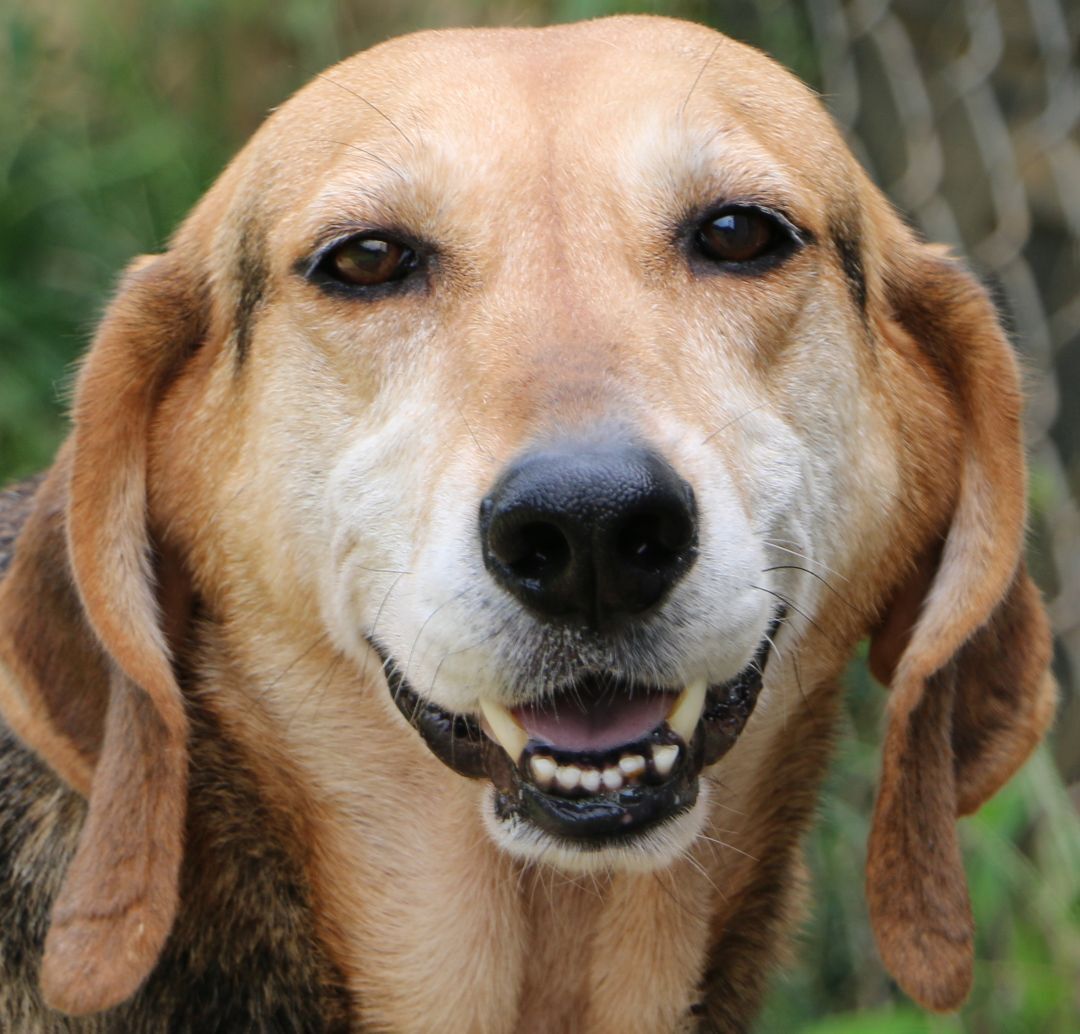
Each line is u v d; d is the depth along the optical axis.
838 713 5.72
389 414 4.95
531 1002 5.49
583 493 4.08
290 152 5.36
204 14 10.41
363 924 5.39
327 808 5.40
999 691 5.62
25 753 5.61
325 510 5.10
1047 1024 7.76
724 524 4.43
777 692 5.33
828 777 5.81
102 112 10.26
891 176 9.65
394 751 5.32
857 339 5.36
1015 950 7.75
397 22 10.59
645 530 4.20
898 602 5.66
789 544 4.97
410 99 5.17
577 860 4.51
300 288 5.14
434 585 4.47
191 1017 5.26
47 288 9.53
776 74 5.60
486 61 5.28
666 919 5.32
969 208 9.63
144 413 5.41
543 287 4.80
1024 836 8.63
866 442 5.35
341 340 5.06
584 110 5.07
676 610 4.32
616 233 4.92
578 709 4.50
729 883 5.47
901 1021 7.20
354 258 5.07
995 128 9.41
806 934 6.96
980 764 5.60
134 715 5.15
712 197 5.01
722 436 4.69
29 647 5.28
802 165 5.32
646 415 4.39
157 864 5.07
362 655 5.11
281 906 5.39
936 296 5.60
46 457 8.88
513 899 5.33
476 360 4.67
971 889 7.82
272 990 5.35
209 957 5.30
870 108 9.73
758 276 5.06
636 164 4.99
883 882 5.43
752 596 4.48
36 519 5.35
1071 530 8.70
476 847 5.29
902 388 5.53
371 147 5.09
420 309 4.98
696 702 4.56
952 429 5.58
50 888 5.37
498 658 4.36
